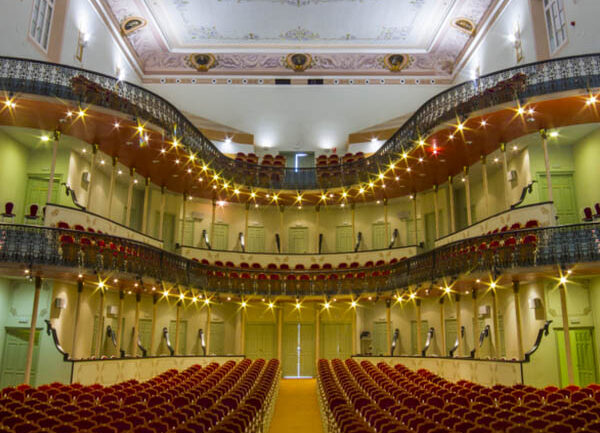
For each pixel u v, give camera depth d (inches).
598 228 584.1
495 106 694.5
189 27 1058.7
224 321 1037.2
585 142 741.3
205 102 1163.3
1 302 684.7
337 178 1058.7
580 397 454.0
